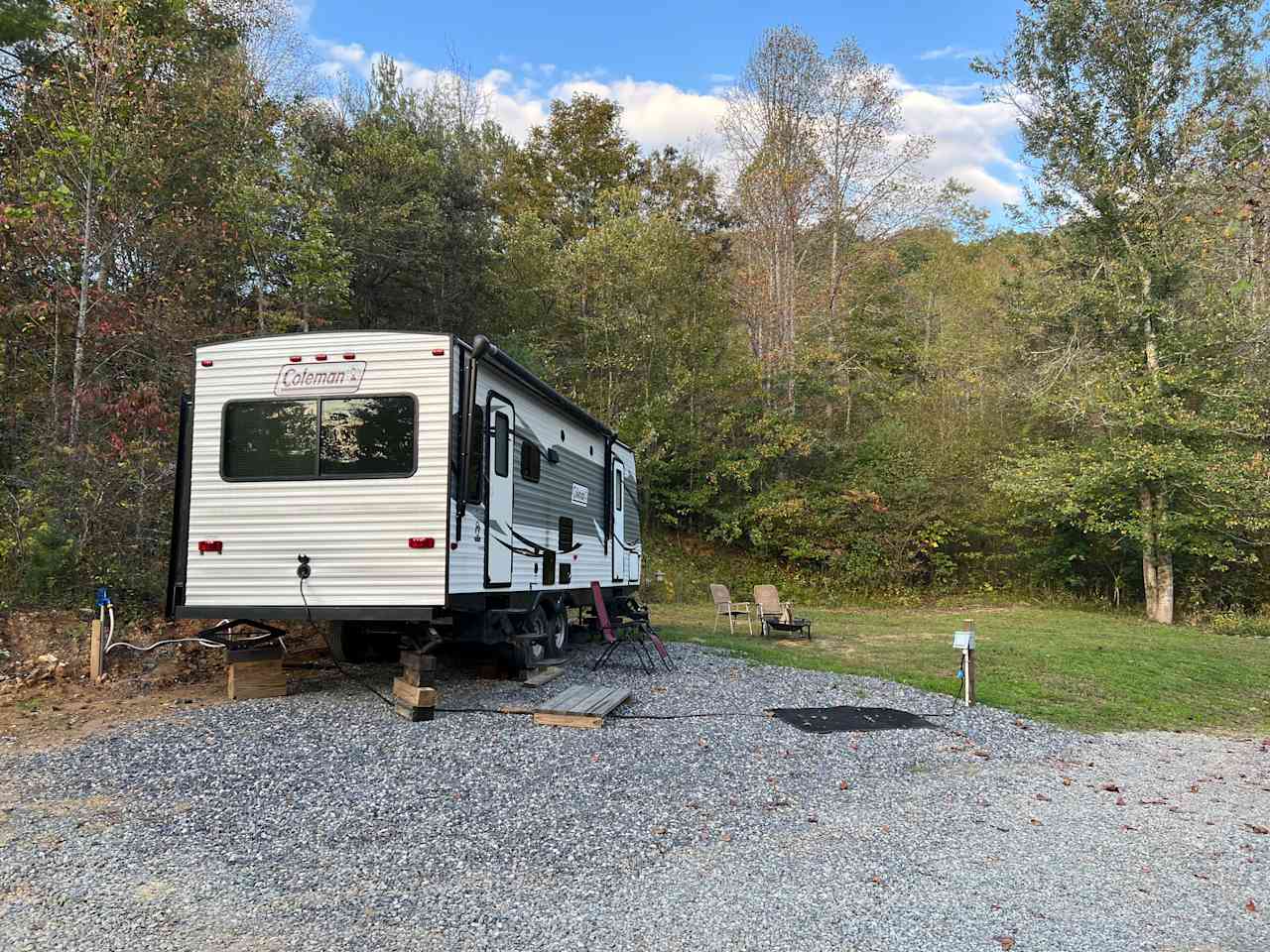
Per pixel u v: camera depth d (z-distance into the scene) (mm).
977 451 21453
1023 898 3623
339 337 6734
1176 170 16875
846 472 21578
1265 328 16359
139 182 10992
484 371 7293
